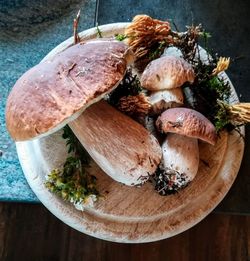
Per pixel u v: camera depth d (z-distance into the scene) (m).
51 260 0.43
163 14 0.45
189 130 0.32
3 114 0.42
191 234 0.45
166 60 0.34
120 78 0.29
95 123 0.32
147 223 0.36
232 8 0.45
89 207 0.35
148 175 0.33
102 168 0.34
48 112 0.28
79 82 0.29
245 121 0.36
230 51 0.44
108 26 0.39
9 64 0.43
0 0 0.44
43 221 0.44
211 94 0.36
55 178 0.34
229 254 0.45
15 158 0.42
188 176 0.34
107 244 0.44
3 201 0.42
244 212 0.42
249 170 0.42
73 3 0.45
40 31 0.44
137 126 0.33
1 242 0.43
